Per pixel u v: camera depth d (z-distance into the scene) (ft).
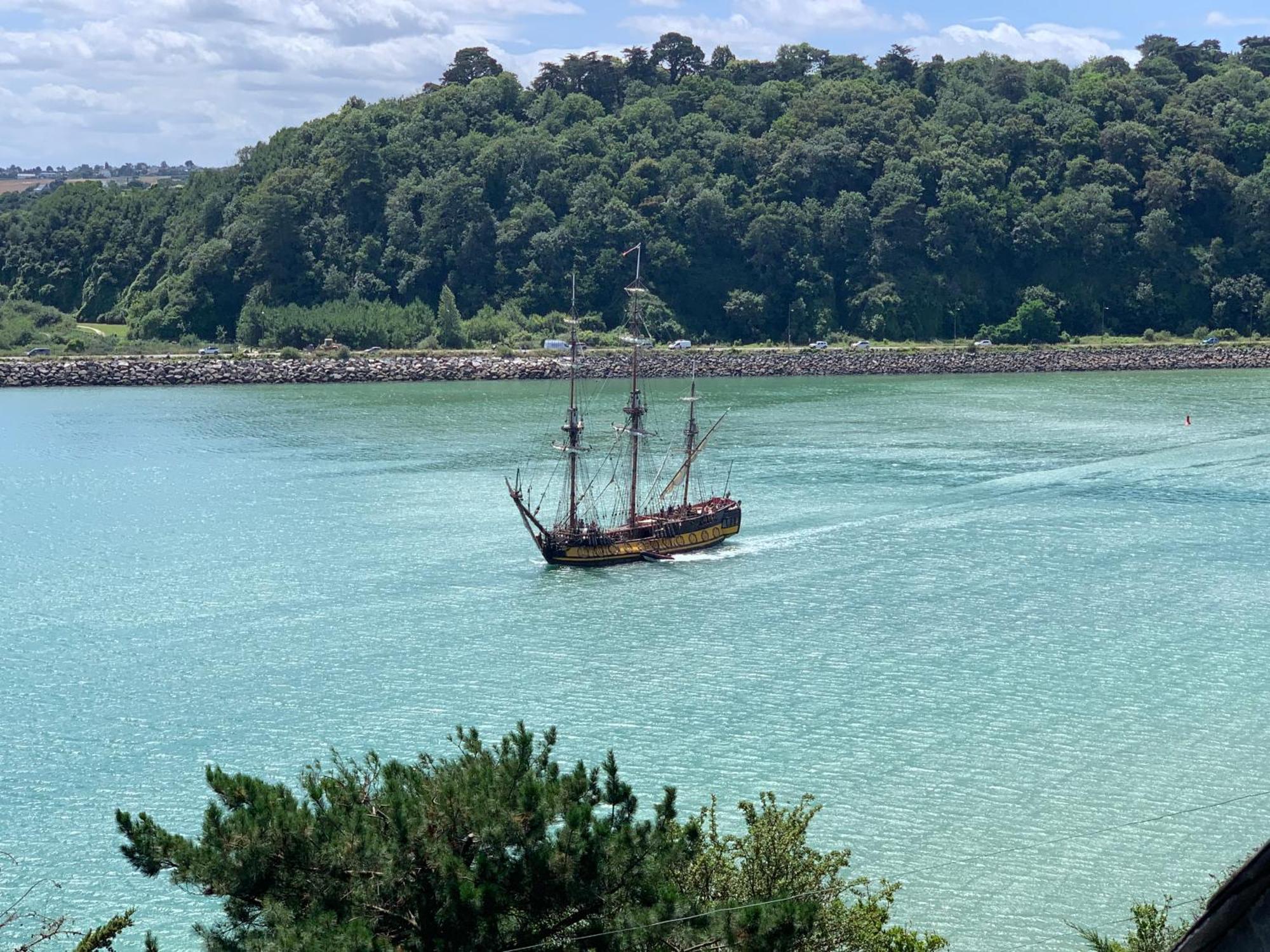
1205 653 300.40
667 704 273.54
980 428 648.38
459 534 426.92
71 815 230.27
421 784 133.08
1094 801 228.63
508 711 271.90
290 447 597.93
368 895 123.95
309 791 136.26
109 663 303.68
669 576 376.68
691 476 520.01
